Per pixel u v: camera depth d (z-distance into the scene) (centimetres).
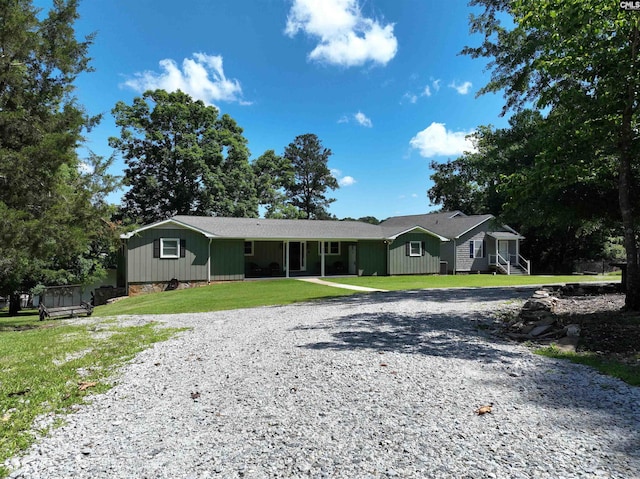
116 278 2459
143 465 261
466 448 274
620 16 664
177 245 1948
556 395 379
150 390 415
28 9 1019
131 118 3042
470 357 518
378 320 792
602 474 239
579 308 875
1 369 505
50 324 1091
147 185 3083
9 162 896
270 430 310
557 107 870
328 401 368
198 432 311
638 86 671
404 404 358
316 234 2262
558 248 3253
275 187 4112
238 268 2091
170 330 757
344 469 249
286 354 540
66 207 1023
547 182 771
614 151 847
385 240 2373
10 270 1034
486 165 1736
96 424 331
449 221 3111
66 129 1051
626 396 376
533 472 242
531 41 1199
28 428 325
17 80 964
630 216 771
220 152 3170
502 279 2091
